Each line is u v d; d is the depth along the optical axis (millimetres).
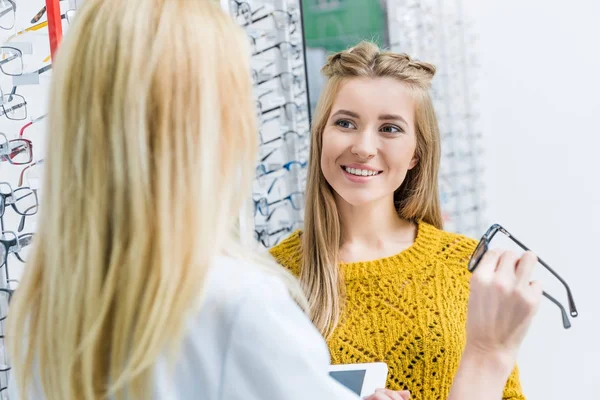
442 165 2547
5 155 1562
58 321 666
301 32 2059
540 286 832
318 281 1357
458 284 1366
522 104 2857
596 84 2793
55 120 681
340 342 1319
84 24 681
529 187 2855
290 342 634
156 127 638
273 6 2006
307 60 2277
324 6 2318
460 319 1330
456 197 2584
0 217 1552
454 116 2586
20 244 1568
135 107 630
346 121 1353
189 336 636
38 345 697
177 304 622
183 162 641
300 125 2047
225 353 632
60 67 680
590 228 2818
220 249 679
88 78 656
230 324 634
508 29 2855
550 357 2799
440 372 1293
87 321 641
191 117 645
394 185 1367
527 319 812
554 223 2836
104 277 646
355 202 1344
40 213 721
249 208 730
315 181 1402
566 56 2811
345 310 1349
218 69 667
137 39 643
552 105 2830
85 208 650
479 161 2734
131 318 629
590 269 2812
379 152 1341
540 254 2842
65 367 652
